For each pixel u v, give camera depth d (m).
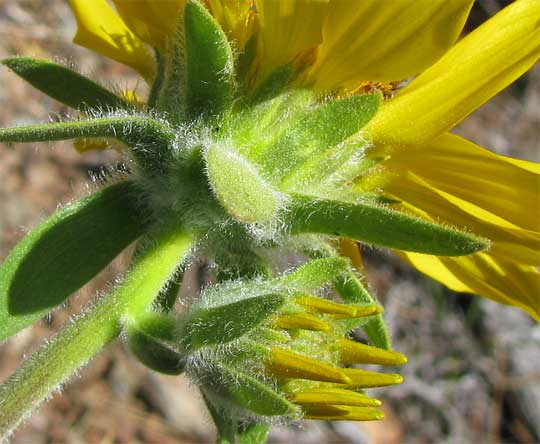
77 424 0.19
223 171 0.05
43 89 0.07
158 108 0.06
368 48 0.06
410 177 0.06
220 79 0.06
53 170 0.21
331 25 0.06
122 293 0.06
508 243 0.06
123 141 0.06
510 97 0.27
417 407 0.23
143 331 0.06
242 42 0.06
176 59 0.06
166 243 0.06
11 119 0.21
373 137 0.06
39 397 0.06
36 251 0.06
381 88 0.07
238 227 0.06
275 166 0.06
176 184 0.06
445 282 0.07
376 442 0.22
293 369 0.05
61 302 0.06
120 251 0.06
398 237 0.05
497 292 0.07
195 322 0.06
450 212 0.06
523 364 0.24
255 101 0.06
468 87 0.06
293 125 0.06
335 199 0.06
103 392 0.20
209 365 0.06
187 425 0.20
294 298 0.06
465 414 0.23
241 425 0.06
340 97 0.06
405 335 0.23
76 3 0.07
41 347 0.06
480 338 0.24
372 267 0.24
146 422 0.20
